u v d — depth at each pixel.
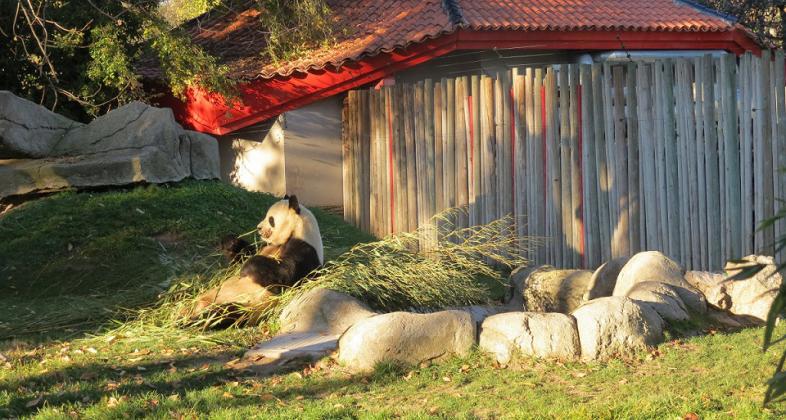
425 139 13.05
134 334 7.88
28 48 16.39
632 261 8.55
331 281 8.42
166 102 16.77
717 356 6.85
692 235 11.01
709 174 10.88
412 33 15.79
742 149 10.74
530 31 16.20
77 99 15.66
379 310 8.56
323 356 6.94
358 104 14.33
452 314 7.00
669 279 8.30
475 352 6.92
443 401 5.89
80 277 10.14
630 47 17.36
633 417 5.40
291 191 15.52
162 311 8.54
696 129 10.94
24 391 6.14
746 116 10.68
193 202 12.04
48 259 10.45
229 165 16.42
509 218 12.14
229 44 17.86
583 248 11.64
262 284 8.40
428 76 16.69
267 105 15.48
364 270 8.62
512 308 9.52
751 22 26.22
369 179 14.27
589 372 6.56
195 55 15.28
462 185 12.57
